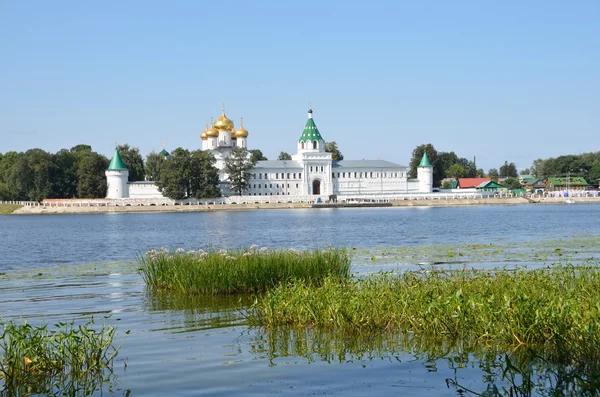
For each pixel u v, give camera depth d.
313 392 18.81
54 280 43.75
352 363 21.36
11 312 31.56
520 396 18.12
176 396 18.66
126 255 65.44
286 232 98.56
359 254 57.84
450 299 24.73
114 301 34.25
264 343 24.09
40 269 51.31
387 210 189.00
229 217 156.50
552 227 98.75
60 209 195.12
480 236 82.25
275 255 38.12
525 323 22.62
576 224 106.06
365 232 95.00
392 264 49.16
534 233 85.62
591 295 25.95
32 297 36.22
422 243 72.31
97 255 65.94
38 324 28.30
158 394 18.86
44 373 20.81
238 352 22.95
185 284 36.19
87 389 19.33
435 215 149.88
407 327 24.92
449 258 53.09
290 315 27.27
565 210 167.88
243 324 27.53
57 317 30.05
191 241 83.69
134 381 19.98
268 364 21.47
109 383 19.83
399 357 21.86
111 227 120.50
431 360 21.44
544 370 20.05
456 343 23.31
